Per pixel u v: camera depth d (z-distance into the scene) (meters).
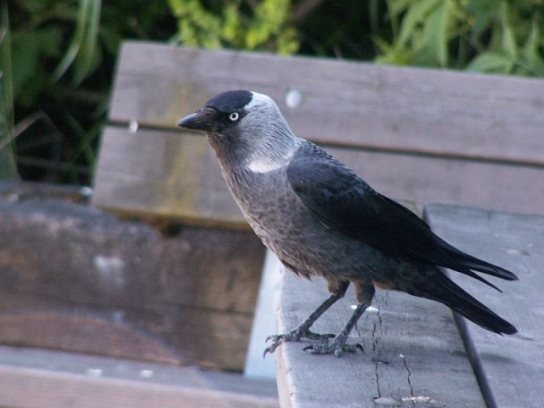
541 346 4.90
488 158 7.77
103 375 6.87
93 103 12.78
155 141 7.94
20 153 12.76
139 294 8.08
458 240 6.38
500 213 6.98
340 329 5.42
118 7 12.29
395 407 4.18
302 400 4.18
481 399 4.34
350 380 4.46
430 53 10.16
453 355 4.91
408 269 5.64
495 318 5.05
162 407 6.65
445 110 7.82
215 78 7.98
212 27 10.66
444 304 5.54
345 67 7.93
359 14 12.50
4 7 11.71
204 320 8.02
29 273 8.19
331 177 5.76
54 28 11.84
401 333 5.23
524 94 7.80
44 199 8.73
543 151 7.73
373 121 7.84
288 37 10.88
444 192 7.75
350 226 5.71
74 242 8.11
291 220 5.79
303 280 6.16
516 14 10.72
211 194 7.80
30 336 8.22
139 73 8.04
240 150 5.93
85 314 8.16
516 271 5.92
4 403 6.79
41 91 12.56
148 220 8.02
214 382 7.11
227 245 7.95
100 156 7.98
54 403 6.74
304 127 7.88
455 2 10.30
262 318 7.66
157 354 8.05
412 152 7.82
